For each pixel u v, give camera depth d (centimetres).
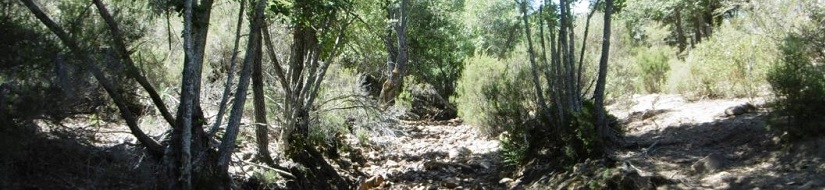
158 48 713
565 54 769
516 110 999
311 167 788
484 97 1105
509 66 1045
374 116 1055
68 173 525
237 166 677
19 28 470
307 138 843
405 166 930
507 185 750
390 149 1059
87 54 505
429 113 1758
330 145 905
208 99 830
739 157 625
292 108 802
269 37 778
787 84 613
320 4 699
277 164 727
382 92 1438
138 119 700
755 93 978
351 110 1020
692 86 1135
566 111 761
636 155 692
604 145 722
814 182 500
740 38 1073
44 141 504
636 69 1423
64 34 493
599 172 606
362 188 791
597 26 1587
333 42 872
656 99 1055
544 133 799
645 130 850
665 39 2477
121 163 575
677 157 664
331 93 951
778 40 877
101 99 579
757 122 737
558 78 769
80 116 598
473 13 2069
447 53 1972
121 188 544
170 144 555
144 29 588
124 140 631
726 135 721
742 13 1423
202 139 569
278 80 879
